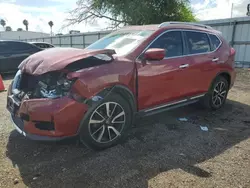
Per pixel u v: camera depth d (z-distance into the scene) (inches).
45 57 119.4
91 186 96.0
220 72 185.6
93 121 116.6
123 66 123.6
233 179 100.5
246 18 424.2
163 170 107.2
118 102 124.0
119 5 601.9
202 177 102.0
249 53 428.8
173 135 144.2
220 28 471.8
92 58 119.0
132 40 144.4
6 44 376.5
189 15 621.0
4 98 233.6
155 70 137.5
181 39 157.6
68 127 108.1
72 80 108.2
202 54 170.1
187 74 157.6
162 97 146.0
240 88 274.5
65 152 122.1
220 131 152.3
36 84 121.7
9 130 147.9
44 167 108.9
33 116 106.7
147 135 143.3
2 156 117.5
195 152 123.9
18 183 97.4
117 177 101.8
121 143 131.6
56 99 106.1
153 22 586.9
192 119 173.0
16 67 384.2
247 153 123.3
